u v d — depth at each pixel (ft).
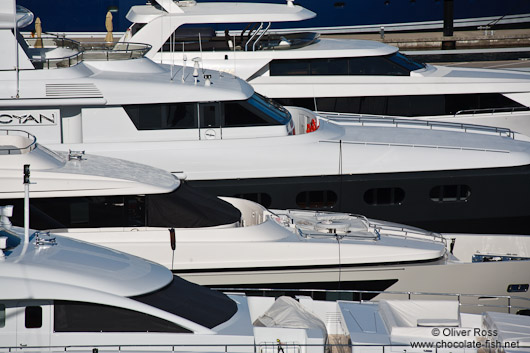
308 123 173.37
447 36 365.20
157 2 196.65
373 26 372.38
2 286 84.33
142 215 121.08
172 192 123.24
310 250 124.77
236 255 122.42
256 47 200.34
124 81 150.30
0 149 118.21
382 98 200.13
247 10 196.85
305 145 155.53
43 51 167.63
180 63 195.72
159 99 149.69
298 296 110.42
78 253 92.43
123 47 169.07
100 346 85.97
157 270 95.14
